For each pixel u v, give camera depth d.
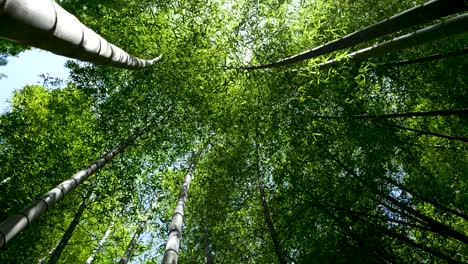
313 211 5.51
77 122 7.52
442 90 5.24
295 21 5.33
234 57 5.34
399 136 5.95
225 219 8.94
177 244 4.36
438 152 6.01
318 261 4.99
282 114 5.38
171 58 5.82
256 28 5.35
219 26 5.17
